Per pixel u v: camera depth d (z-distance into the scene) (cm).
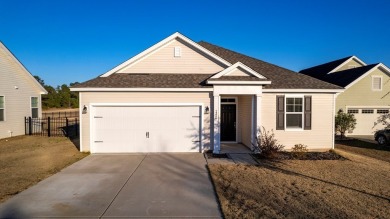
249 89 1292
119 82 1323
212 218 592
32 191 756
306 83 1416
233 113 1580
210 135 1312
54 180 860
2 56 1814
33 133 2064
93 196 720
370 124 2159
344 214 605
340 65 2762
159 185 816
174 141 1315
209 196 725
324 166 1054
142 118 1307
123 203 673
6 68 1855
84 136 1303
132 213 614
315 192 746
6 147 1456
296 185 808
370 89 2153
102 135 1302
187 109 1311
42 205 657
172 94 1304
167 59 1430
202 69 1435
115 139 1305
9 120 1875
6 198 701
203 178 891
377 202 677
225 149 1378
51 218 586
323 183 830
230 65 1420
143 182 845
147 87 1275
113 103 1294
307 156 1238
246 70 1316
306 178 884
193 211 628
